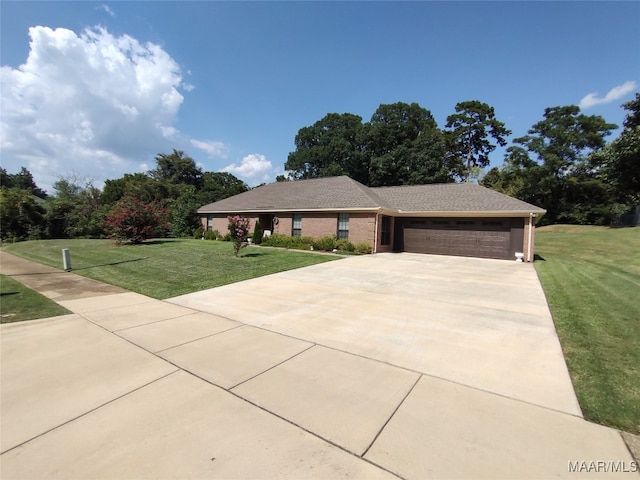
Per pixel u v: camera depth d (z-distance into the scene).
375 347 4.36
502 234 15.84
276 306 6.53
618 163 23.70
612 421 2.66
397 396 3.09
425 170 37.31
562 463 2.17
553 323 5.34
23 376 3.49
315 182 23.14
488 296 7.31
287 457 2.24
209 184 47.97
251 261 12.52
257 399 3.03
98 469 2.13
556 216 35.91
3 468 2.14
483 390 3.19
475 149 45.78
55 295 7.42
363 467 2.15
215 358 4.00
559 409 2.85
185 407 2.89
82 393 3.14
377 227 17.12
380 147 41.12
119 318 5.73
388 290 7.96
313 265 12.12
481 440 2.42
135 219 18.55
